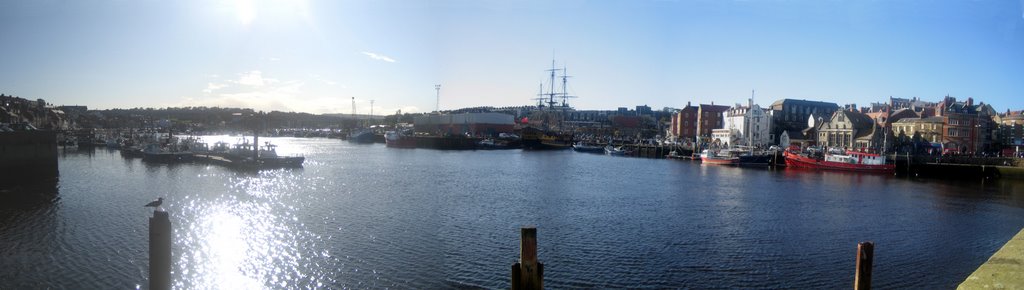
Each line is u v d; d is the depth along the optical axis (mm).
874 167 105000
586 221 50312
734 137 167375
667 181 85938
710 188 76625
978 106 149625
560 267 35750
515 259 37281
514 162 127438
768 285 32812
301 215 51375
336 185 75062
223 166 99438
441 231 45125
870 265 15016
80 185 71688
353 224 47406
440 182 81000
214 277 33406
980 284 8945
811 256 38719
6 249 38281
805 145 147250
